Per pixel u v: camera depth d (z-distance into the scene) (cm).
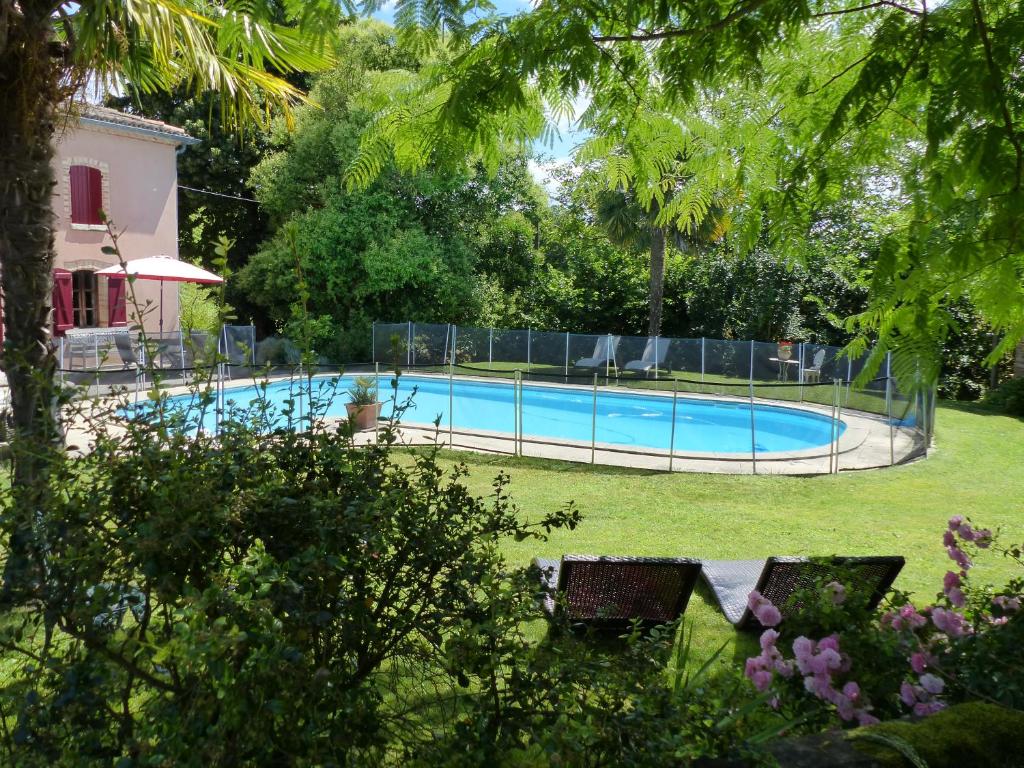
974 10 248
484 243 2936
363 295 2553
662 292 2755
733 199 388
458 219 2744
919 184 289
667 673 305
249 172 3006
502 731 209
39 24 515
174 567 212
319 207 2634
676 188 430
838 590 325
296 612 200
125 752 206
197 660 172
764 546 749
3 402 499
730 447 1712
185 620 208
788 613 467
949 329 306
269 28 264
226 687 180
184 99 2927
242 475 230
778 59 328
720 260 2662
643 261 2983
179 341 1653
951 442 1389
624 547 731
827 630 319
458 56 293
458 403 2108
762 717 281
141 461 224
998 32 241
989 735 219
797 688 290
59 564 213
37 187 525
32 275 521
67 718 210
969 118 247
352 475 250
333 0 244
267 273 2545
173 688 208
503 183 2800
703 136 378
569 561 474
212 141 2975
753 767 198
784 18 258
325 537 217
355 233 2506
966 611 332
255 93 673
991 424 1599
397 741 268
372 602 241
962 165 268
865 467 1191
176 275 1727
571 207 3203
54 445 244
